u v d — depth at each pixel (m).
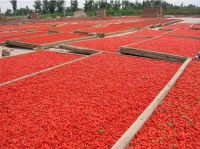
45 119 6.41
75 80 9.54
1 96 7.94
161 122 6.12
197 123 6.06
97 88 8.70
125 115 6.65
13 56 13.46
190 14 73.50
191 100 7.48
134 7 91.94
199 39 20.25
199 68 11.02
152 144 5.16
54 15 67.50
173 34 23.03
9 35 22.61
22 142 5.36
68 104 7.34
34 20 49.41
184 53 14.24
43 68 11.40
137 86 8.91
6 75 10.27
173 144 5.14
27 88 8.65
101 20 49.03
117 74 10.34
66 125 6.08
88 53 15.62
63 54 14.18
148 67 11.46
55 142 5.35
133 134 5.47
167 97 7.72
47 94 8.12
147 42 17.92
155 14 59.25
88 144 5.28
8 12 78.12
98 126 6.04
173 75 10.26
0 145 5.31
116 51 15.43
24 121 6.32
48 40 19.02
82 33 24.83
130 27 30.95
